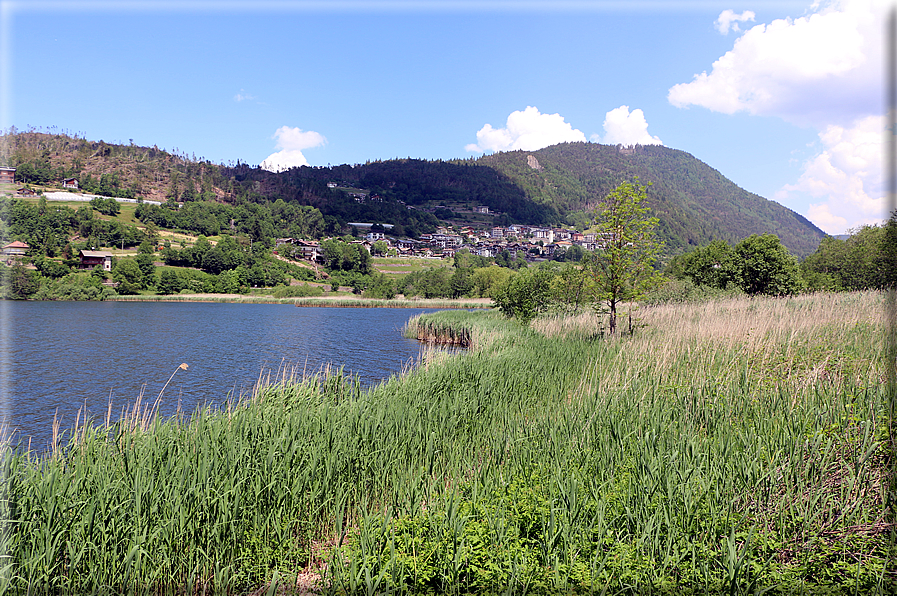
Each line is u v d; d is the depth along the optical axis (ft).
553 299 93.76
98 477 20.85
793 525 17.01
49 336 127.75
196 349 108.47
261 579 18.08
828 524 16.85
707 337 46.01
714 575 15.10
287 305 292.20
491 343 63.10
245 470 21.34
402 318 203.92
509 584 15.23
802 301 72.02
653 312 75.20
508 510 18.75
